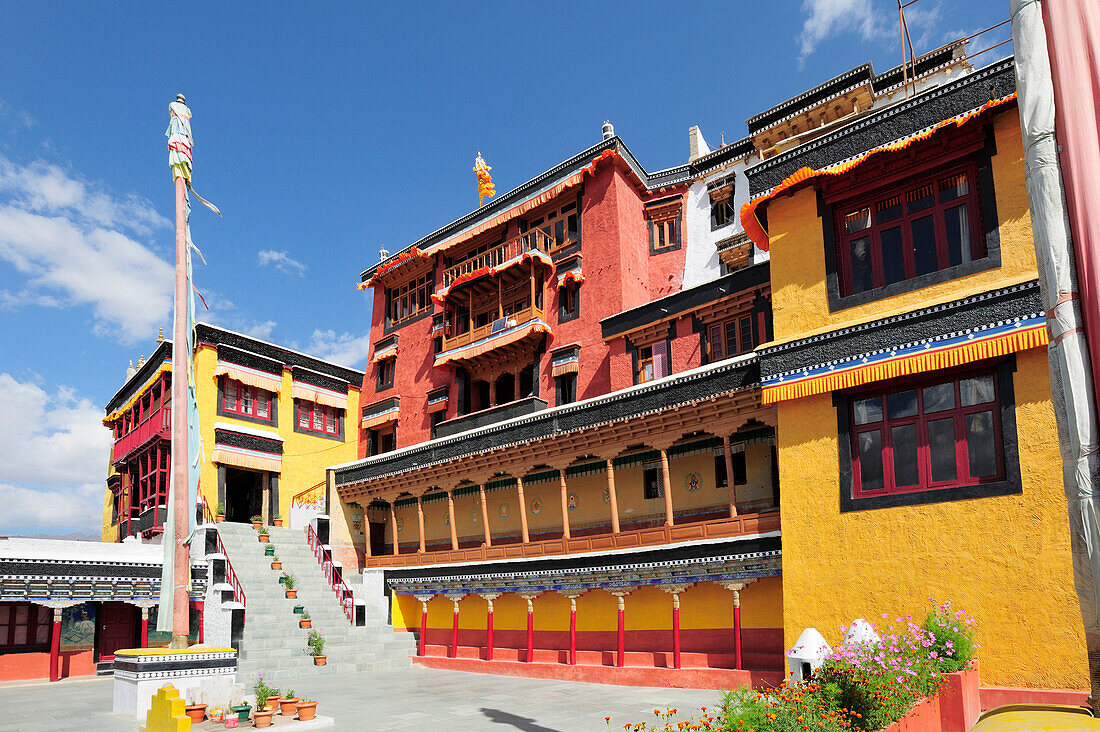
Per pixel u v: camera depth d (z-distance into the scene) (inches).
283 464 1301.7
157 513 1168.2
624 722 521.7
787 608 571.2
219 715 536.7
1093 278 215.2
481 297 1246.9
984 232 527.5
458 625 994.1
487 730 506.3
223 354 1246.9
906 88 925.8
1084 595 211.3
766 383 611.5
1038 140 234.4
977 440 510.3
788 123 1024.2
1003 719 235.8
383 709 606.9
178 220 663.8
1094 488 208.7
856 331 566.9
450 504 1013.8
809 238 616.1
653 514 873.5
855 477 560.7
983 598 480.1
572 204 1164.5
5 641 828.6
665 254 1154.7
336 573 1074.7
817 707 313.0
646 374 991.0
